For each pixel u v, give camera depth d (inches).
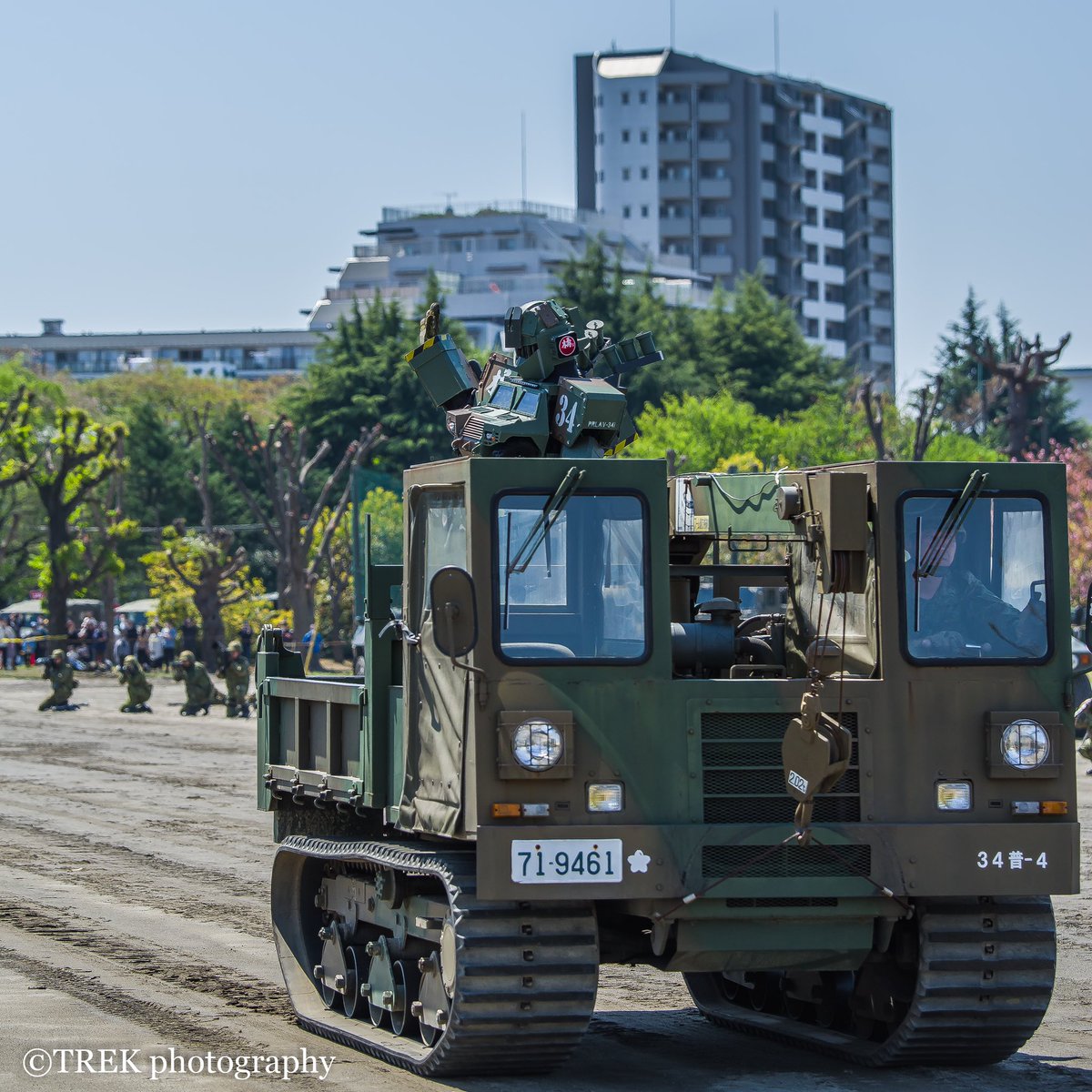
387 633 548.1
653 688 493.0
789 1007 610.5
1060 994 681.6
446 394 673.6
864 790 499.8
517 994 486.3
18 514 3983.8
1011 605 516.7
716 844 488.4
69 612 3998.5
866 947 506.9
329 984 606.9
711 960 503.8
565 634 492.4
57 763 1652.3
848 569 515.8
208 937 786.2
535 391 620.4
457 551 504.1
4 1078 514.6
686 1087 514.6
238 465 4699.8
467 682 488.4
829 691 500.7
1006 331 6043.3
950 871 498.0
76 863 1034.1
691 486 586.6
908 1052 530.6
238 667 2209.6
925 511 515.5
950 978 515.5
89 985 668.7
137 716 2229.3
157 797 1385.3
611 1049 573.6
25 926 808.3
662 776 490.9
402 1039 549.0
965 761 506.0
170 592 3171.8
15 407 3412.9
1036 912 523.8
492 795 481.4
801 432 3454.7
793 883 490.9
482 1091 502.0
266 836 1159.6
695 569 570.3
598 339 641.6
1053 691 512.7
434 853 517.0
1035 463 522.9
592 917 495.8
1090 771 1497.3
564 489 495.8
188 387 6200.8
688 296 7623.0
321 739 604.7
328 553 3223.4
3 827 1200.8
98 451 3462.1
